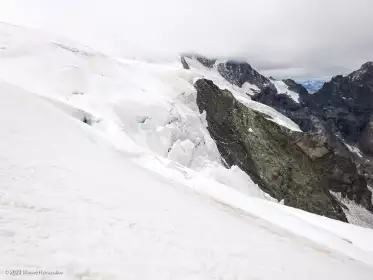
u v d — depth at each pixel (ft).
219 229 35.94
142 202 35.94
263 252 33.47
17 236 21.09
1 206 24.45
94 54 135.74
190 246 28.73
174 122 115.24
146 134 101.09
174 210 37.22
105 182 38.42
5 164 33.06
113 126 83.71
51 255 20.43
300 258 36.04
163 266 23.84
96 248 23.12
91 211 28.53
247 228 41.93
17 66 101.04
